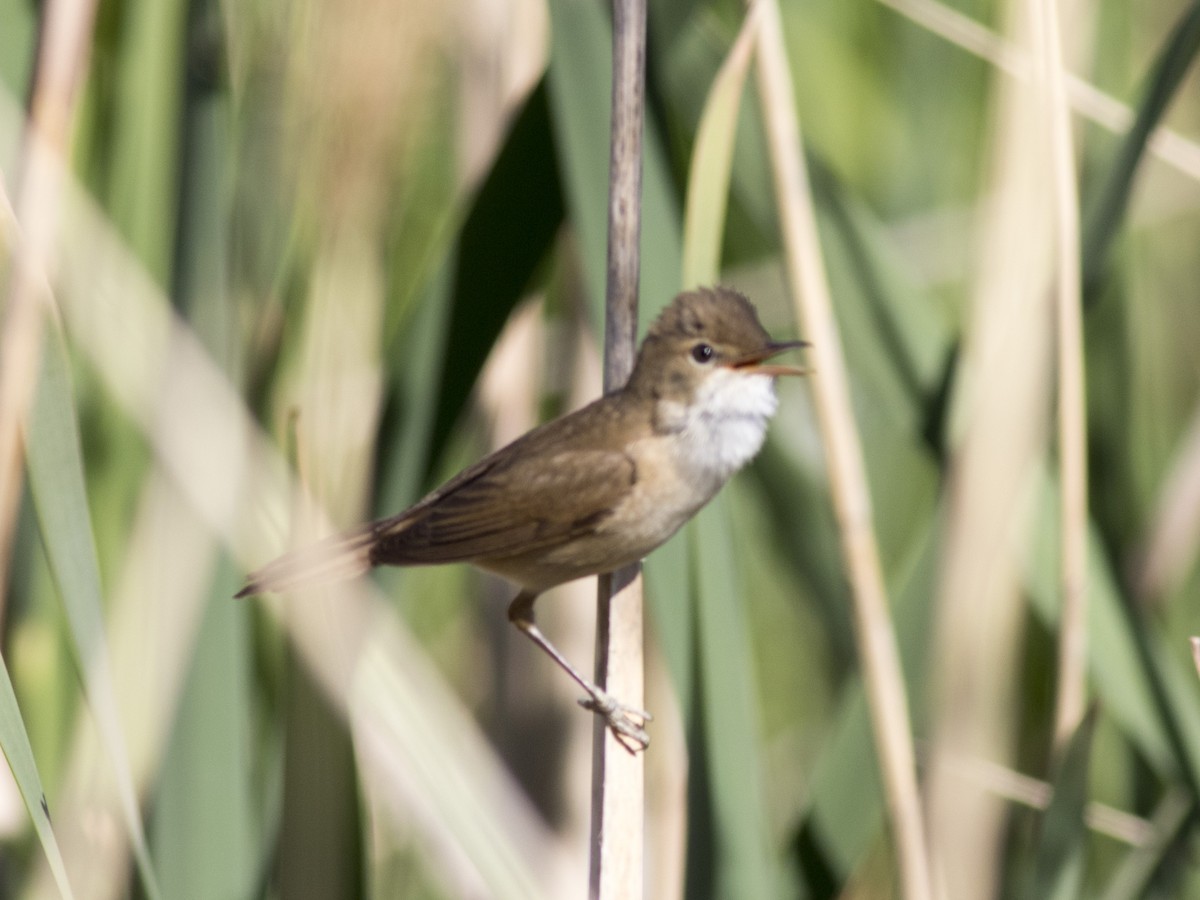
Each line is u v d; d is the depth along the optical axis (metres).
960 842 7.73
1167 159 8.70
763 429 8.09
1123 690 8.09
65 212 7.65
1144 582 9.26
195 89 7.68
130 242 8.05
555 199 7.75
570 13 7.47
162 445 7.32
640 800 7.36
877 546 10.70
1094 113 8.66
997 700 7.90
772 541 10.34
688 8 7.79
